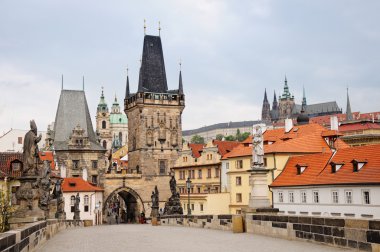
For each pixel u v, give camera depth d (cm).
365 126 14375
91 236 3291
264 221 3009
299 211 7800
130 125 16500
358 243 2044
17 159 9500
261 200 3447
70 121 15025
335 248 2161
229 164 10562
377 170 6650
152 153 15512
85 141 14562
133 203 15512
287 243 2458
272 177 8825
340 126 14975
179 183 13638
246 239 2750
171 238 2939
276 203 8350
